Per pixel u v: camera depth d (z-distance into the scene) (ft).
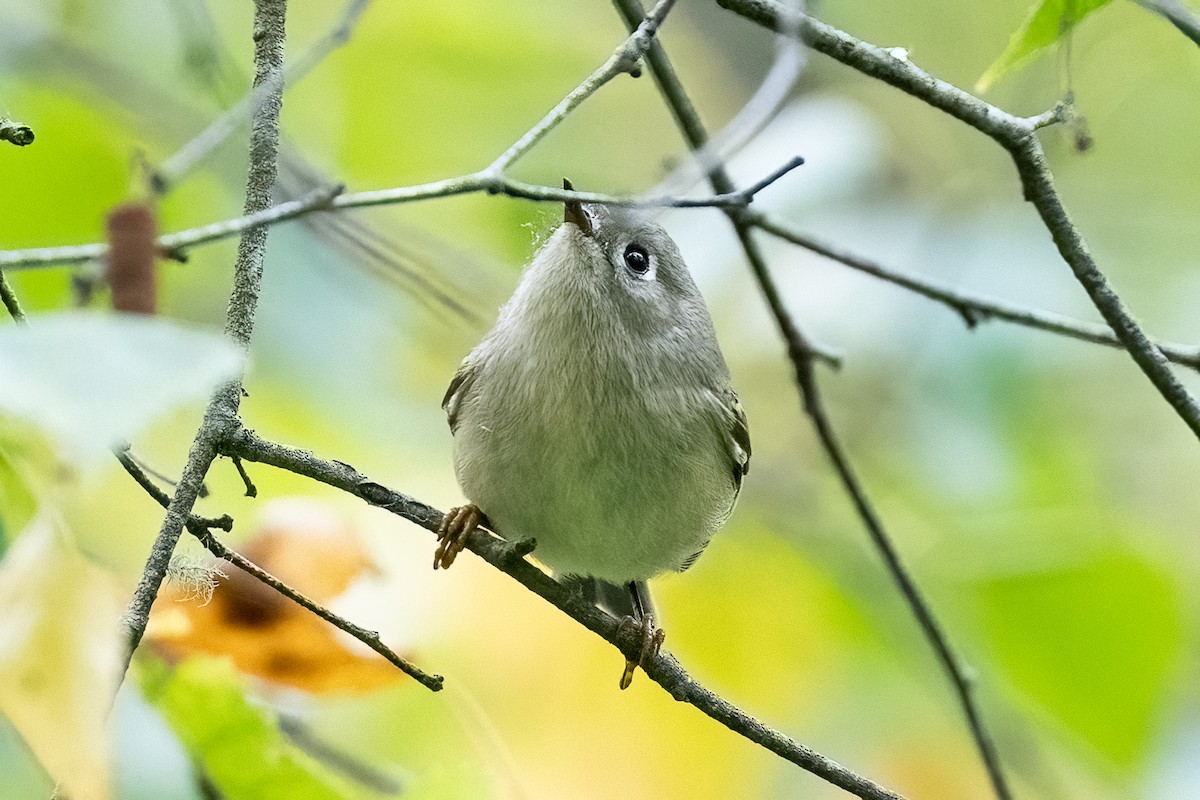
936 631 25.48
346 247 27.45
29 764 15.67
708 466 24.20
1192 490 34.04
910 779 29.78
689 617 28.30
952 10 34.53
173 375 7.56
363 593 24.39
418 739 22.04
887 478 32.14
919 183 34.14
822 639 28.63
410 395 29.37
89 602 9.35
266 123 17.19
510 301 24.21
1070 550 27.40
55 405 7.25
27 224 24.59
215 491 24.82
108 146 25.39
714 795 26.32
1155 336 34.86
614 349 22.99
